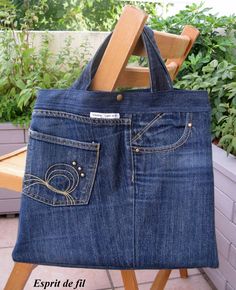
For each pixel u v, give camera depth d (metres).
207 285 1.12
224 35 1.55
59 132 0.54
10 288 0.72
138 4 2.01
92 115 0.53
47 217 0.55
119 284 1.11
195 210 0.55
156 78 0.54
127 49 0.53
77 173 0.54
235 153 1.06
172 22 1.51
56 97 0.54
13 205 1.51
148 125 0.54
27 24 1.75
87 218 0.55
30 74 1.56
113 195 0.55
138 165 0.55
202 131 0.56
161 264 0.55
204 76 1.26
